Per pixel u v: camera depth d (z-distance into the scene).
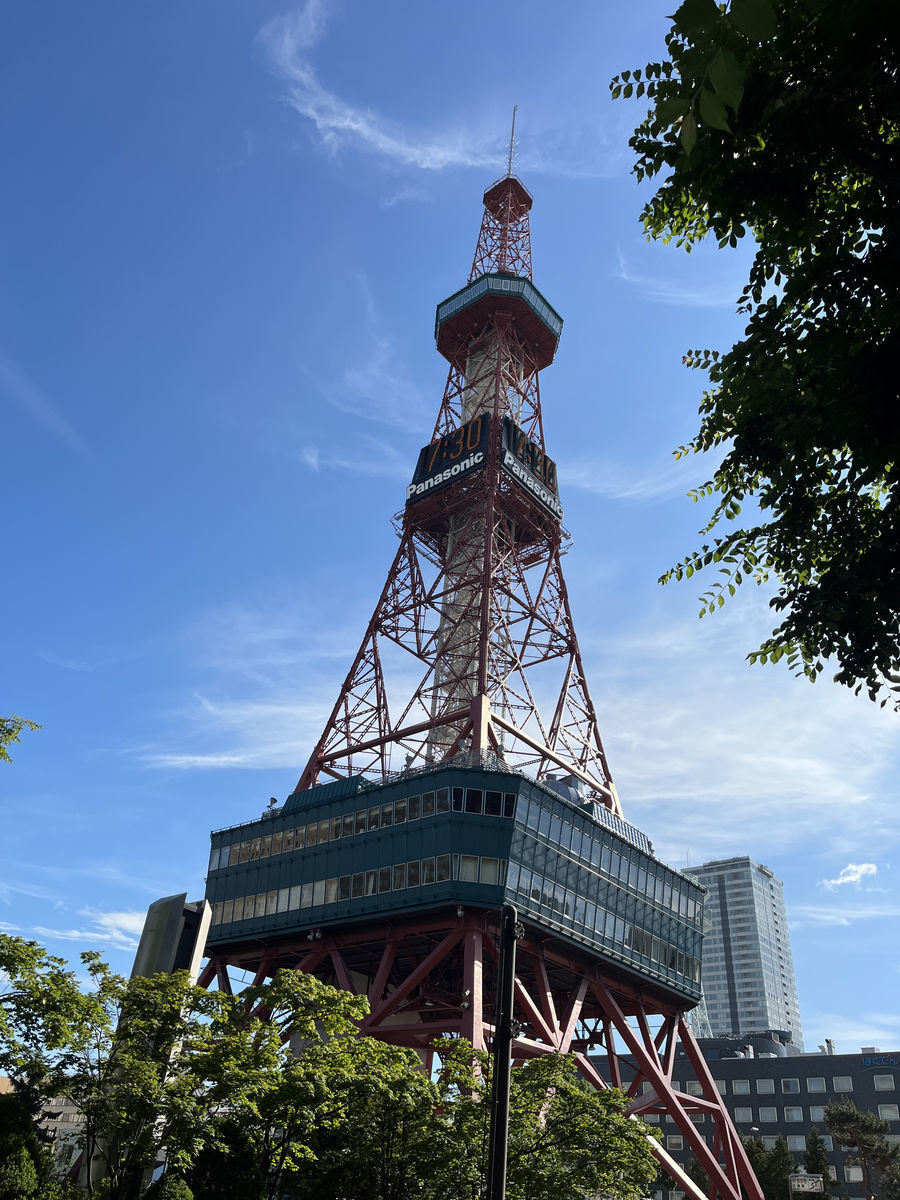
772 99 14.95
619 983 85.50
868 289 16.53
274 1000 44.19
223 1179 38.75
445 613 100.00
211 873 91.56
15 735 33.22
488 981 80.62
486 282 116.62
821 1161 106.50
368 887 77.19
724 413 19.38
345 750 92.62
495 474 100.31
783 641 18.19
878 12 13.35
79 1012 34.66
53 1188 35.53
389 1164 40.75
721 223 17.27
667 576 20.53
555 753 90.31
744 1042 161.00
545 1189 40.50
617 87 16.03
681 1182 74.81
